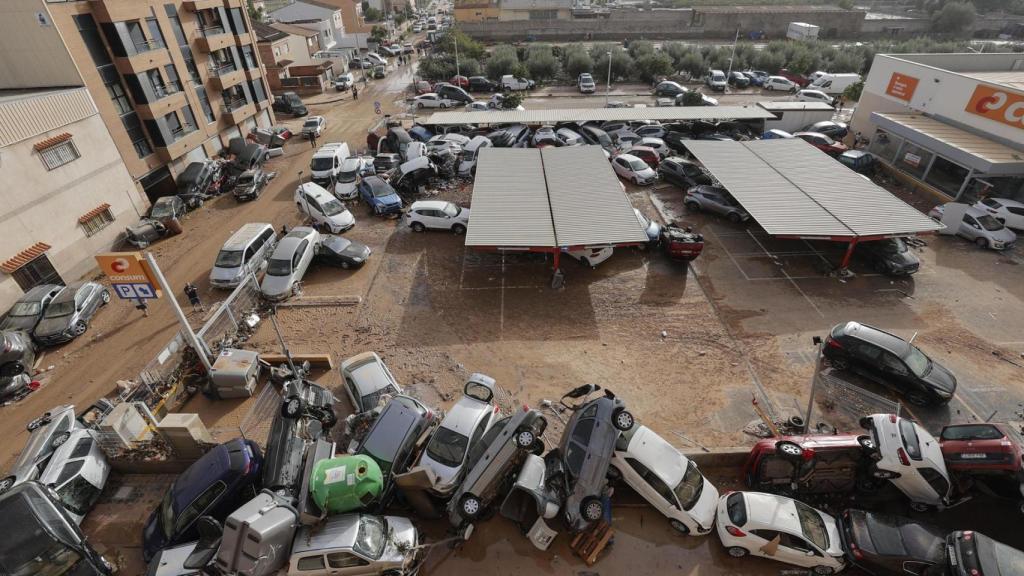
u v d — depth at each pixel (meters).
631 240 20.34
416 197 29.95
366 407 15.05
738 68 58.44
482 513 12.52
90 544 11.98
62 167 23.27
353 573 10.99
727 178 25.12
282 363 17.58
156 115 28.69
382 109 47.50
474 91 53.59
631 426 12.49
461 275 22.77
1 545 10.45
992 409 15.32
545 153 28.88
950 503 12.41
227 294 22.12
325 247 23.30
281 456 13.00
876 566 10.86
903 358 15.48
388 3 108.56
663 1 106.25
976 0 86.50
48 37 23.42
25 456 13.47
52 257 22.77
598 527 12.06
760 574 11.48
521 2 80.25
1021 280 21.09
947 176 27.31
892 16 86.19
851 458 12.73
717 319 19.45
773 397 15.92
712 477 13.66
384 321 19.89
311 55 57.56
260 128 39.94
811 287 21.12
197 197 29.84
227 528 10.34
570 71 55.69
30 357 18.22
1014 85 27.44
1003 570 9.78
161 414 15.89
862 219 21.12
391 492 12.79
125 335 19.97
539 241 20.53
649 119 35.06
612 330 19.05
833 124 35.94
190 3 31.67
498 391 16.33
